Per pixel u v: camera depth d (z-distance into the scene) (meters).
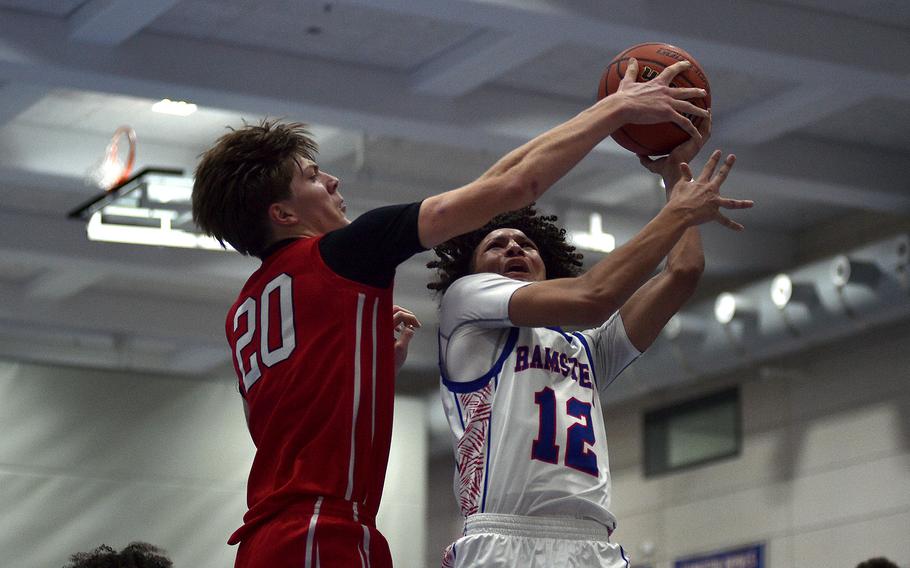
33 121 10.39
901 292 10.59
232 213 3.26
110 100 9.99
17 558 12.74
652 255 3.30
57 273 13.41
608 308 3.29
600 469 3.46
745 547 13.08
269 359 3.12
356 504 3.01
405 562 14.12
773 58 8.40
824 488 12.41
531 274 3.73
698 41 8.16
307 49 9.01
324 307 3.06
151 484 13.38
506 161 3.11
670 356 12.62
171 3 7.94
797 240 12.99
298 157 3.30
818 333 11.41
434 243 3.04
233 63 8.87
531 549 3.35
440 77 9.03
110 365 16.31
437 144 10.66
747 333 11.91
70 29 8.45
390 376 3.10
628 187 11.69
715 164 3.43
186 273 12.59
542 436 3.41
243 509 13.66
